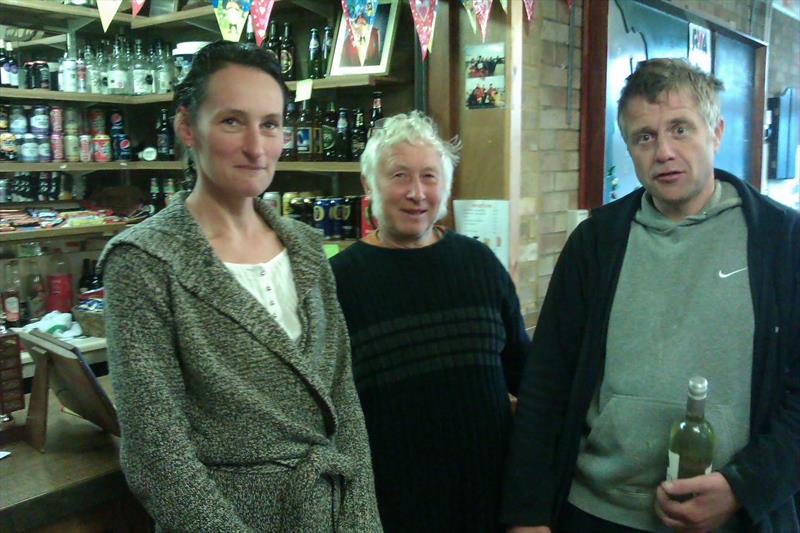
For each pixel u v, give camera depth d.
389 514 1.44
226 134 1.05
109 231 3.15
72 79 3.03
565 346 1.42
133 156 3.29
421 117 1.54
